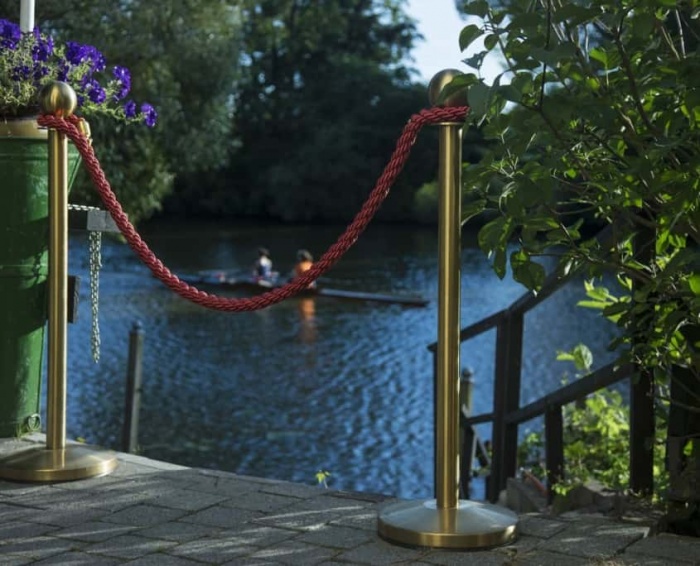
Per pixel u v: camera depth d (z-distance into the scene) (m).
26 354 4.77
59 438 4.29
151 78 16.34
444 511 3.52
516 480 5.64
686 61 3.01
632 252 3.79
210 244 42.00
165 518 3.71
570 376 16.00
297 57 62.88
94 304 4.67
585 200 3.38
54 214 4.36
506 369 5.64
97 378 15.71
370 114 60.69
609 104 3.04
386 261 36.09
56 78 4.80
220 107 18.52
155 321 21.66
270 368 16.80
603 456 5.74
